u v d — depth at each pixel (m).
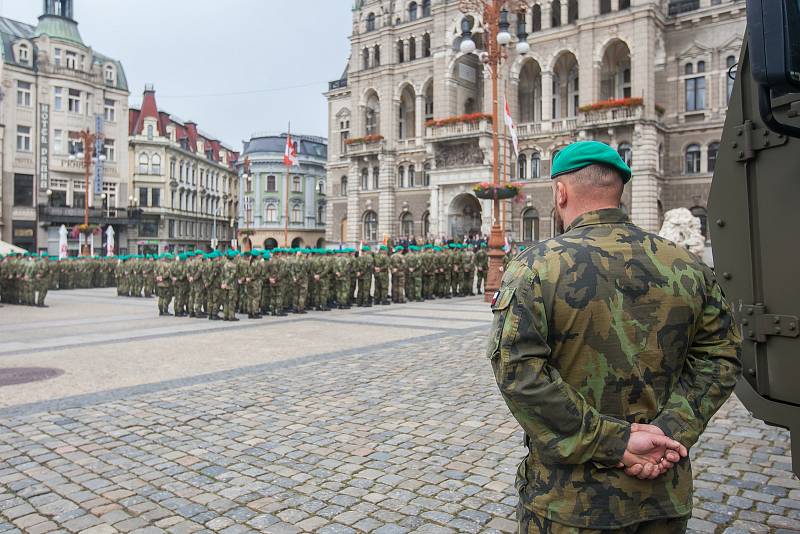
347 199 60.78
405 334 14.54
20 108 55.94
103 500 5.08
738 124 3.82
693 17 40.66
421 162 52.44
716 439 6.60
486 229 45.03
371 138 54.22
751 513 4.76
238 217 87.25
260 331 15.46
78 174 59.72
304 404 8.05
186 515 4.80
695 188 40.84
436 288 26.03
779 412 3.57
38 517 4.76
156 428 7.06
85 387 9.09
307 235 80.75
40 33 57.62
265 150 78.56
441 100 49.44
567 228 2.67
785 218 3.57
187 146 76.12
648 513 2.30
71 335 14.99
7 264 25.25
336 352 12.01
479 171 45.56
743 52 3.78
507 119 26.75
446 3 48.91
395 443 6.46
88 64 60.38
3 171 54.56
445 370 10.16
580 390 2.39
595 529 2.28
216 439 6.65
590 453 2.26
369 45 55.88
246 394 8.62
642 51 39.66
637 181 39.50
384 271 22.95
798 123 3.35
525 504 2.50
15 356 11.81
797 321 3.49
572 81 46.34
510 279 2.51
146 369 10.43
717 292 2.59
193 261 19.77
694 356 2.57
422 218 52.31
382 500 5.05
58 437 6.74
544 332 2.38
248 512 4.85
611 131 40.62
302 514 4.81
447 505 4.94
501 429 6.90
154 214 67.94
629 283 2.40
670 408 2.38
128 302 26.30
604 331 2.36
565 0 43.94
